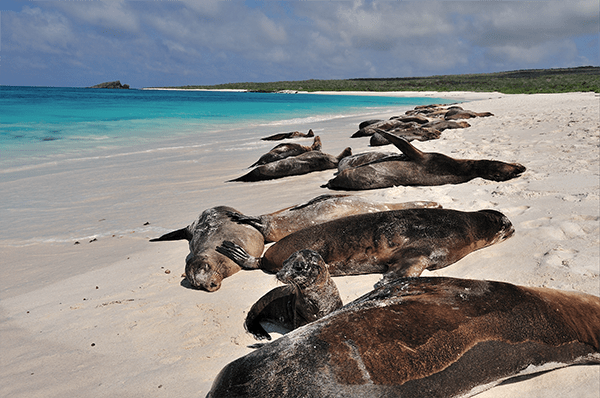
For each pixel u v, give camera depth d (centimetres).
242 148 1502
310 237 485
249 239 544
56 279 496
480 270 429
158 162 1236
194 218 695
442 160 786
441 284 289
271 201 762
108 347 345
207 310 400
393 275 410
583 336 265
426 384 218
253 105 3881
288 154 1155
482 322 245
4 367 323
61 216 746
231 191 878
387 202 668
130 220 710
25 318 404
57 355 337
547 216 539
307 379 213
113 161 1254
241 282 467
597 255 416
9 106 3144
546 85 5753
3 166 1169
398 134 1402
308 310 338
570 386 259
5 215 759
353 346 223
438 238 456
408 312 246
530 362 250
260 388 215
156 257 546
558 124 1386
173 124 2242
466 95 5647
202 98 5400
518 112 2102
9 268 538
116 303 422
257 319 379
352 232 479
